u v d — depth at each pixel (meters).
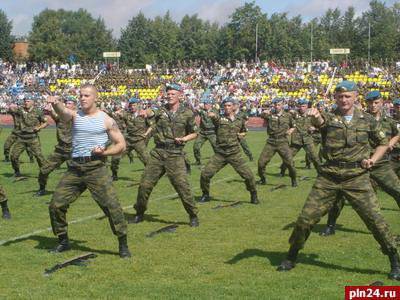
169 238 9.00
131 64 95.25
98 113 7.79
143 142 15.83
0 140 30.61
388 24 86.31
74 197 8.02
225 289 6.58
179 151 9.77
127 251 7.93
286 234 9.28
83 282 6.84
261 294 6.41
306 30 86.19
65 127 12.69
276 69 51.19
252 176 11.97
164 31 94.06
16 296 6.37
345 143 6.92
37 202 12.20
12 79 52.34
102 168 7.83
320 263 7.64
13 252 8.15
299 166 19.33
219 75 51.12
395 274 6.96
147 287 6.66
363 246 8.54
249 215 10.86
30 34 97.31
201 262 7.66
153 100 44.47
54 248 8.28
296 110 16.27
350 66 48.81
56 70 54.22
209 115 11.90
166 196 12.98
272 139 14.54
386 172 9.45
